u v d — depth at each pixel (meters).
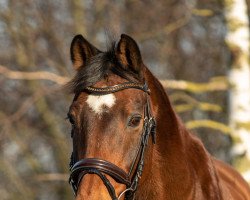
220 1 13.95
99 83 6.17
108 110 6.01
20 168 25.05
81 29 21.23
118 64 6.31
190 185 6.84
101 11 21.53
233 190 7.87
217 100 20.72
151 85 6.69
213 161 7.64
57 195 23.80
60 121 21.98
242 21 13.55
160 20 22.08
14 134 22.16
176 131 6.84
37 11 21.78
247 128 13.29
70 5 21.89
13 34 21.59
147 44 22.41
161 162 6.68
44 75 13.84
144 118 6.27
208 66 22.58
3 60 21.70
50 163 23.89
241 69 13.45
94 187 5.82
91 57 6.47
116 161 5.93
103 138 5.92
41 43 22.02
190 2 19.86
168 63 22.50
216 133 21.22
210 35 22.38
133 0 22.06
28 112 22.52
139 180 6.27
